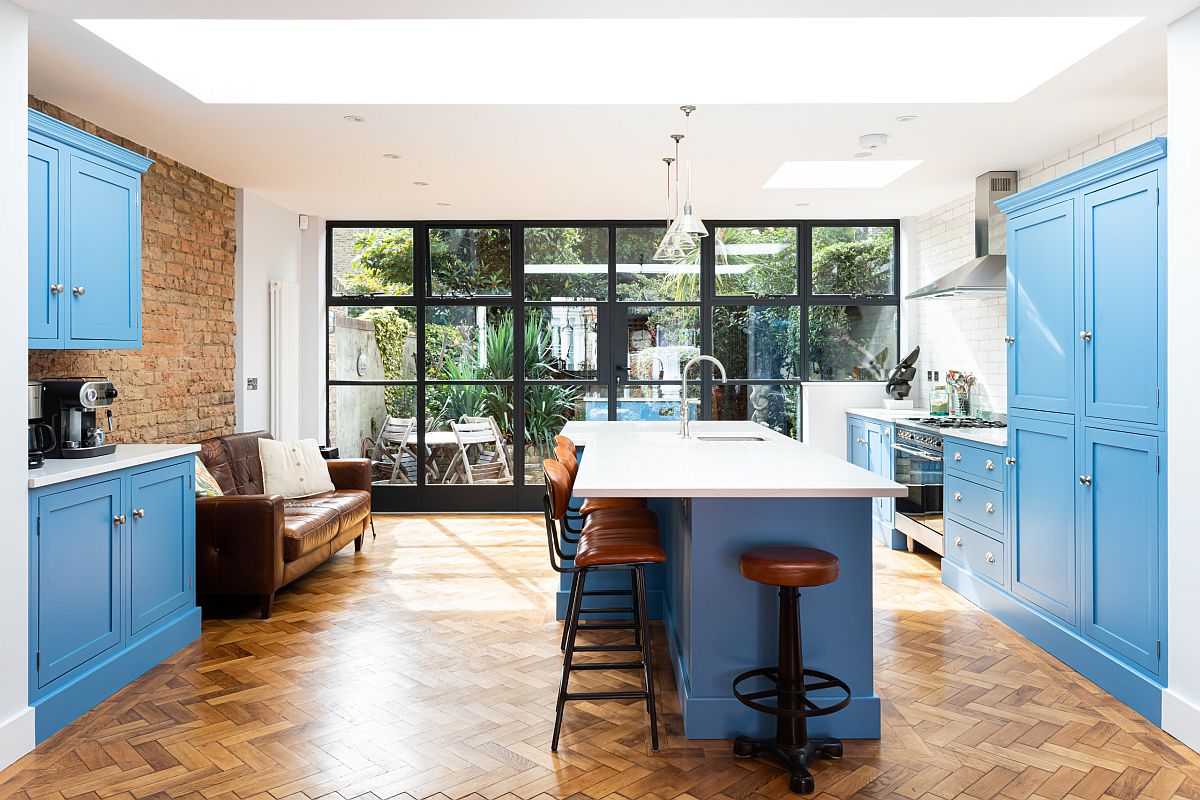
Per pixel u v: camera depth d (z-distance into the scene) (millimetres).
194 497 3863
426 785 2416
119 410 4465
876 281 7121
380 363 7172
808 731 2725
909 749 2658
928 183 5688
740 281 7125
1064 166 4781
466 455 7184
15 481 2637
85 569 3010
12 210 2637
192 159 4949
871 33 3713
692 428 4891
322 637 3820
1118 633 3104
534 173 5371
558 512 2896
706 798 2348
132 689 3189
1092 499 3262
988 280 4949
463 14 2809
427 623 4027
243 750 2652
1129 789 2404
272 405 6211
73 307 3123
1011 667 3410
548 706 3006
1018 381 3871
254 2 2705
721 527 2709
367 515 5695
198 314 5270
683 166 5180
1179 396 2734
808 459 3270
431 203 6387
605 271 7133
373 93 3930
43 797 2365
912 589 4672
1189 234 2684
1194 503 2672
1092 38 3250
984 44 3738
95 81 3619
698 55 3887
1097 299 3209
